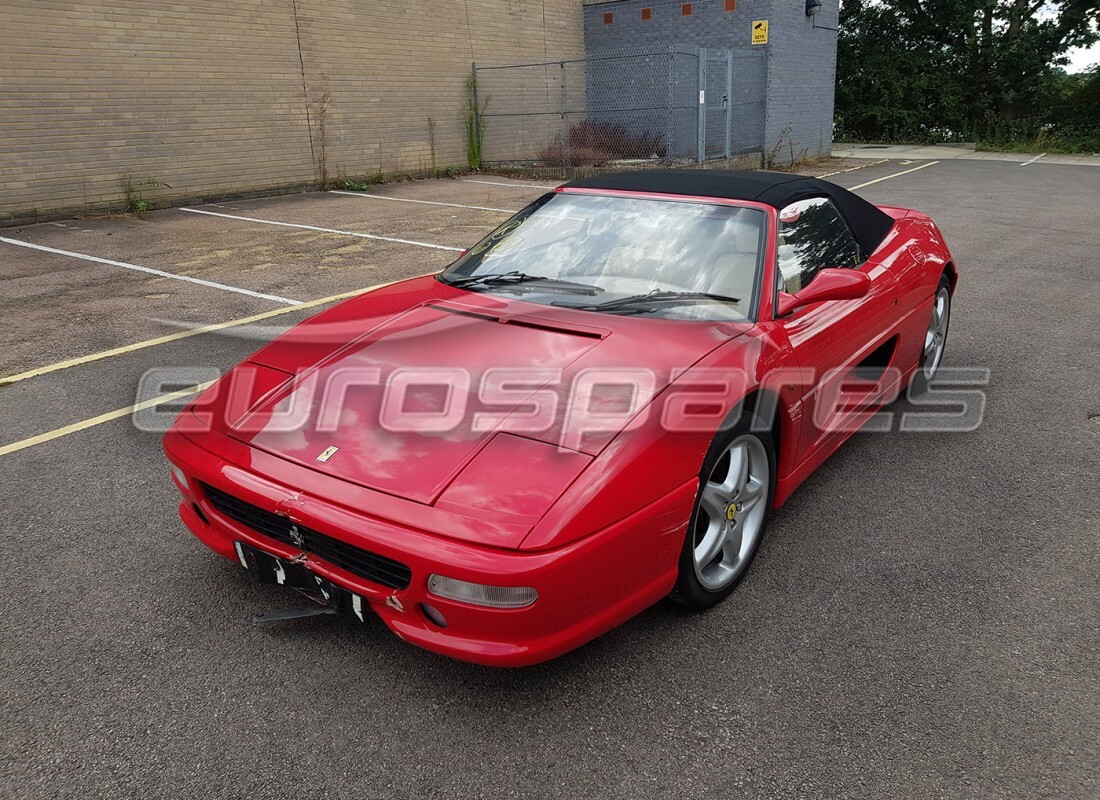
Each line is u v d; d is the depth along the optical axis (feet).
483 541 6.73
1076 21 86.07
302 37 43.50
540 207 12.25
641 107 61.82
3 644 8.39
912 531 11.00
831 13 65.92
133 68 36.42
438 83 52.08
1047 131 85.81
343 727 7.34
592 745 7.18
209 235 31.94
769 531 11.05
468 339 9.27
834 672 8.16
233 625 8.75
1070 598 9.44
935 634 8.78
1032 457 13.26
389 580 7.25
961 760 7.03
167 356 17.57
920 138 91.81
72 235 31.60
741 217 10.95
